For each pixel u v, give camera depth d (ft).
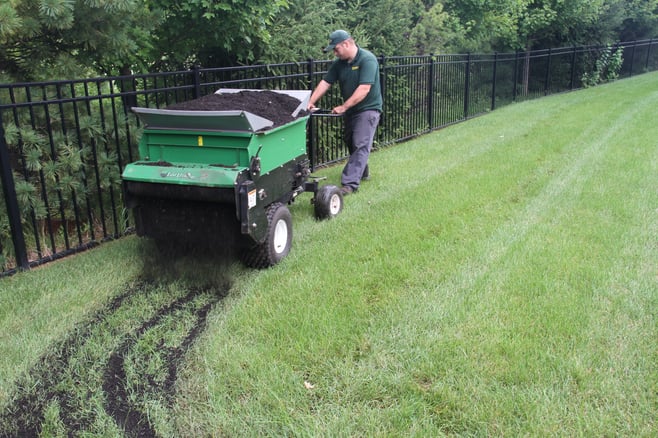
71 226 17.79
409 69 34.06
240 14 21.68
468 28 48.49
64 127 15.80
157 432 8.62
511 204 19.34
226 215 13.29
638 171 22.95
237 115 12.42
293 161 15.58
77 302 12.69
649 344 10.43
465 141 31.99
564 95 56.18
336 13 31.76
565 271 13.66
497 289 12.75
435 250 15.19
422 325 11.21
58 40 17.16
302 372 9.84
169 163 13.56
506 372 9.57
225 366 10.03
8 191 14.02
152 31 21.99
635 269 13.75
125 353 10.75
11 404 9.36
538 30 61.05
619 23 68.64
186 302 12.71
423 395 9.11
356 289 12.82
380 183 22.80
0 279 14.06
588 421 8.45
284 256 14.93
